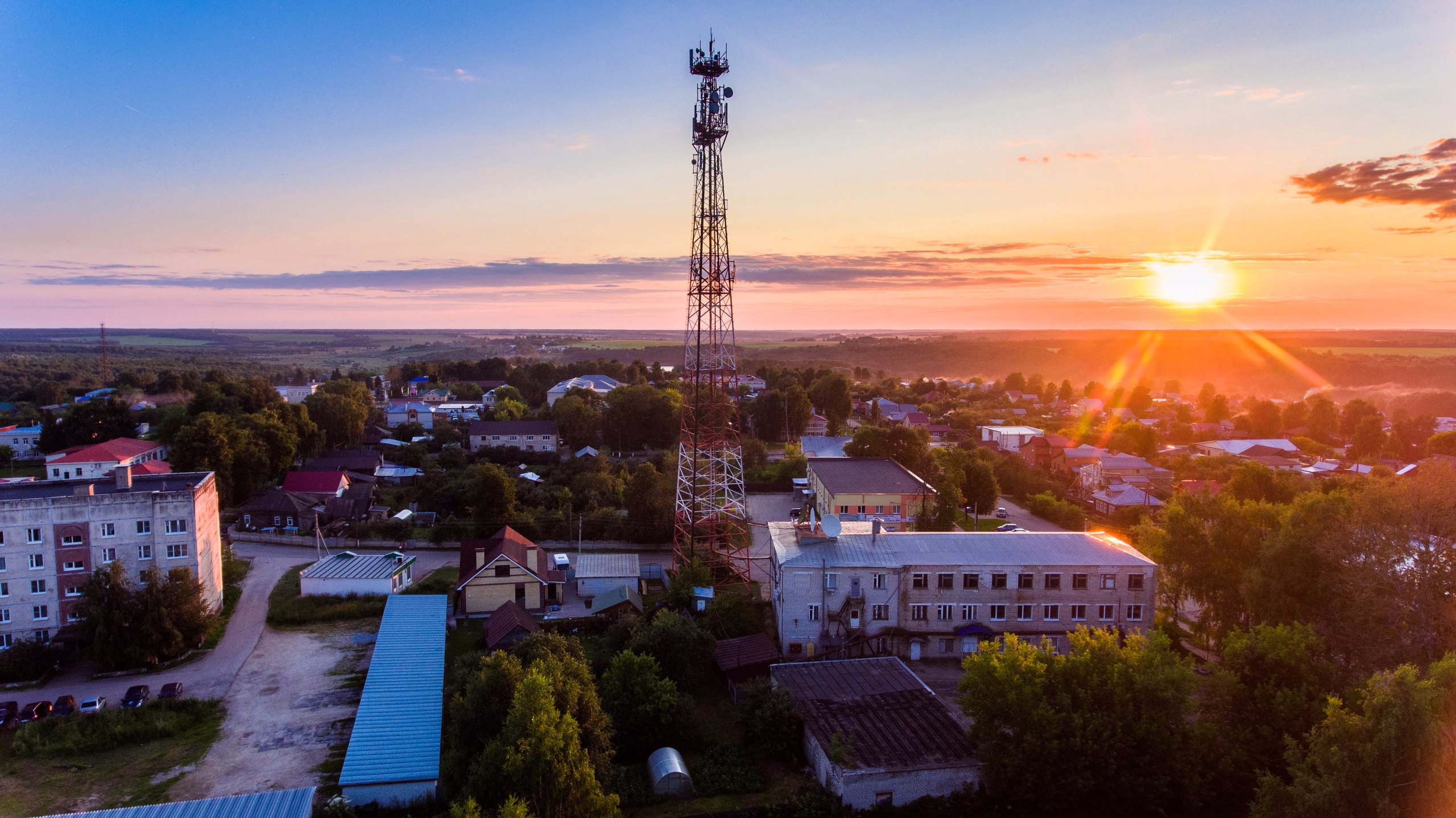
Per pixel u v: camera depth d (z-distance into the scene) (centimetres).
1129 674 3994
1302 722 3884
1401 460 14162
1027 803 3978
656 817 3959
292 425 12188
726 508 8000
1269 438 16100
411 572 7619
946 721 4428
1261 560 5303
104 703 5044
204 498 6450
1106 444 14388
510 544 6962
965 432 17250
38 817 3862
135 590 5775
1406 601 4594
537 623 6369
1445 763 3222
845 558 5709
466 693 4538
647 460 13288
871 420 18512
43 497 5881
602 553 8438
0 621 5766
